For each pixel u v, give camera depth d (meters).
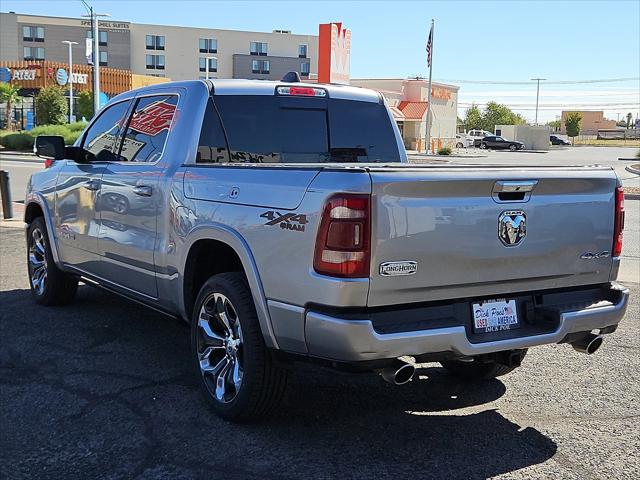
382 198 3.58
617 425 4.46
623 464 3.93
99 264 5.89
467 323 3.96
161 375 5.16
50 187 6.70
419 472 3.79
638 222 14.85
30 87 59.69
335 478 3.71
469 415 4.59
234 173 4.33
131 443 4.07
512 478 3.75
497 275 3.98
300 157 5.47
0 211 14.10
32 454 3.93
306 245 3.71
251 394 4.14
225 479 3.68
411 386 5.11
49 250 6.83
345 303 3.58
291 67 100.69
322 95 5.65
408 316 3.76
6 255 9.68
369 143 5.83
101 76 58.97
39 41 93.81
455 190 3.77
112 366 5.35
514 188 3.93
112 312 6.90
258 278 4.02
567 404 4.81
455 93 70.12
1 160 33.84
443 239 3.76
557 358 5.80
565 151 67.75
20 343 5.89
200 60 97.69
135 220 5.25
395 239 3.62
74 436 4.16
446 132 68.69
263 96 5.35
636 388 5.12
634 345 6.17
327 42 27.19
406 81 62.78
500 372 5.10
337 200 3.58
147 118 5.54
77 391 4.84
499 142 67.31
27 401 4.67
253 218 4.06
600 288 4.50
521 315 4.17
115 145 5.86
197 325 4.59
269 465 3.84
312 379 5.20
